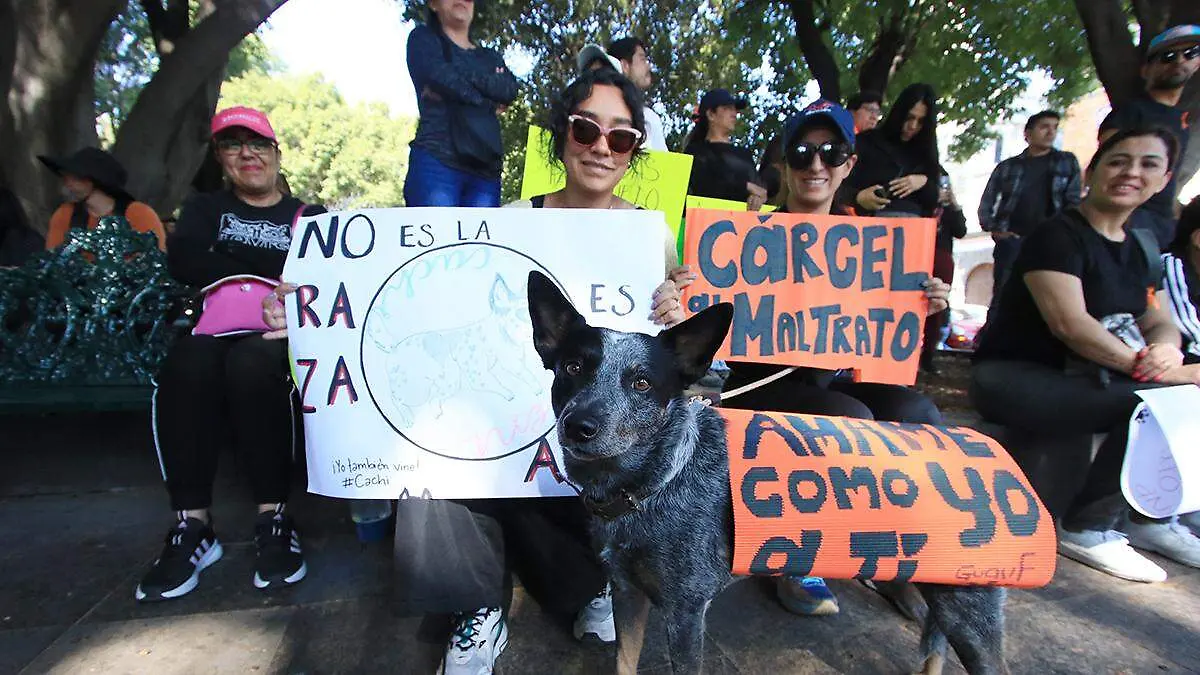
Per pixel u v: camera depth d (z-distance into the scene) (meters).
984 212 6.16
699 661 1.69
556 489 1.99
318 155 39.66
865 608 2.32
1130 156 2.58
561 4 10.69
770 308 2.32
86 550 2.55
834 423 1.88
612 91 2.21
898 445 1.79
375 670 1.90
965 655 1.71
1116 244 2.76
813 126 2.57
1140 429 2.46
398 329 2.03
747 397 2.54
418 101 3.53
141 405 2.82
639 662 2.00
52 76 6.09
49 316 2.96
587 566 2.02
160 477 3.17
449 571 1.80
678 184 3.32
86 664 1.89
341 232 2.06
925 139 4.29
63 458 3.08
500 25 10.20
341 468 2.00
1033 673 1.97
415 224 2.04
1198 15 4.49
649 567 1.71
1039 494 2.85
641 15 11.11
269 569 2.31
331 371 2.03
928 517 1.65
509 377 2.01
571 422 1.53
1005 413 2.94
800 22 7.46
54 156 6.24
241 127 2.68
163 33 7.96
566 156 2.27
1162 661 2.04
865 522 1.63
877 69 7.68
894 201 4.24
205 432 2.31
